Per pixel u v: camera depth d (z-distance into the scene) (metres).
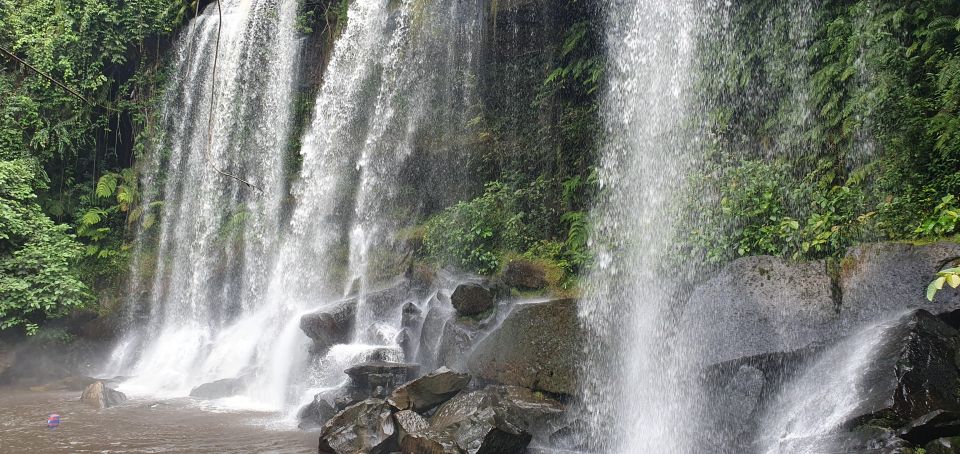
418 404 7.34
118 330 15.48
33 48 16.77
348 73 15.30
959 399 5.04
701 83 9.76
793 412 5.85
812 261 6.43
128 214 17.30
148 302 16.23
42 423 8.81
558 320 7.86
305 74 16.75
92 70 17.14
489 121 13.39
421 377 7.46
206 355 13.62
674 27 10.04
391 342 10.02
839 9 8.91
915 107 7.43
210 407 10.04
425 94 14.13
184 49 18.31
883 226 6.88
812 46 8.95
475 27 13.33
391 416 7.03
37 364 13.54
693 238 8.16
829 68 8.55
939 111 7.33
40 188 16.39
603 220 10.23
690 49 9.88
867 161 8.10
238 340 13.59
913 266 5.80
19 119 16.42
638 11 10.64
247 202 16.52
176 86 18.17
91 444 7.59
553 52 12.43
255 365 12.02
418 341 9.90
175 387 12.30
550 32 12.45
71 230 16.84
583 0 11.59
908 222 6.76
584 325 7.79
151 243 17.11
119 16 17.53
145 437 7.93
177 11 18.25
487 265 11.09
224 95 17.36
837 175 8.42
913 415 4.91
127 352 15.11
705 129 9.58
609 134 10.81
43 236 13.81
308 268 14.59
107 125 17.56
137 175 17.59
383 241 13.55
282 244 15.34
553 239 11.34
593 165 11.21
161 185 17.59
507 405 6.93
